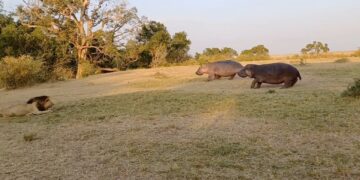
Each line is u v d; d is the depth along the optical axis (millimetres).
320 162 6047
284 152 6582
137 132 8297
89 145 7531
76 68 39250
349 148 6648
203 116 9547
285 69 13680
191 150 6902
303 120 8586
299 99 10828
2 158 6930
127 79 21922
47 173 6055
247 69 14039
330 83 14375
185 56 47094
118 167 6215
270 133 7730
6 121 10477
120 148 7215
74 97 14539
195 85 16125
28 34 36250
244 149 6816
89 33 39125
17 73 21375
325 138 7254
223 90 13742
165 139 7656
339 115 8836
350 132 7559
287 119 8742
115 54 39594
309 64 23844
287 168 5875
